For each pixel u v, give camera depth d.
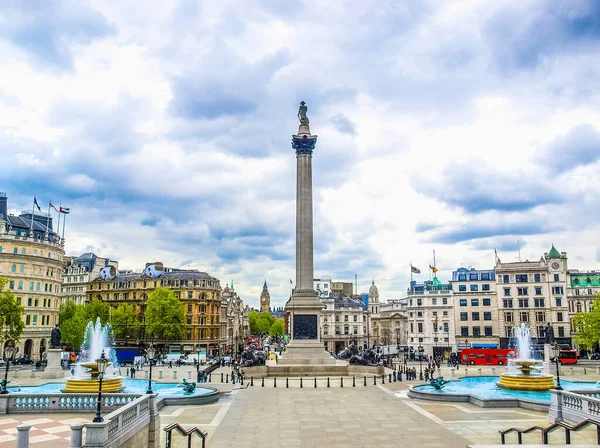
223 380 71.88
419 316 145.12
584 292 130.25
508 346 131.75
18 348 113.38
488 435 34.31
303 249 88.38
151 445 30.59
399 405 47.47
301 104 96.94
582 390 37.19
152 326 133.25
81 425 22.88
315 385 62.16
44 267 123.31
